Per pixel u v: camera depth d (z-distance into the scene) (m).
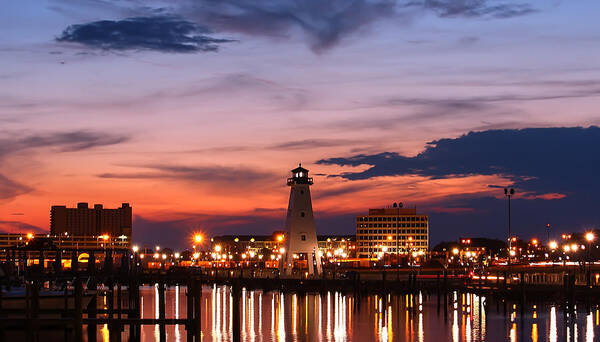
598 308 123.12
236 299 71.25
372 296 161.62
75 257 113.75
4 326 62.53
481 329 99.19
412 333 96.56
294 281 184.88
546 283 138.38
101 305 116.62
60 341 71.88
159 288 82.19
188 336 66.12
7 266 97.44
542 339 90.56
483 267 177.00
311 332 98.62
